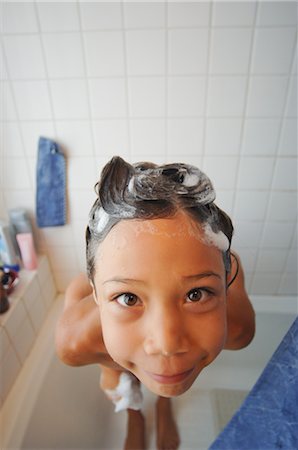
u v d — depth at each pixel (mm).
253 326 580
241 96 787
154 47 734
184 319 295
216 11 689
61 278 1109
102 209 320
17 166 906
